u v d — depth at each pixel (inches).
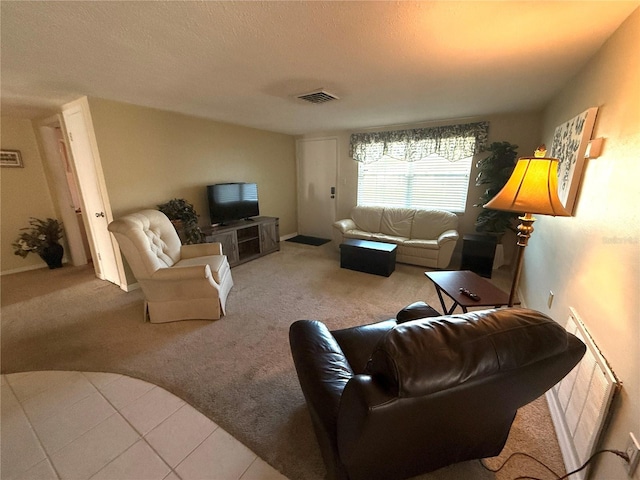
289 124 170.6
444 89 100.4
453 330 30.8
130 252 91.0
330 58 72.8
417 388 26.8
